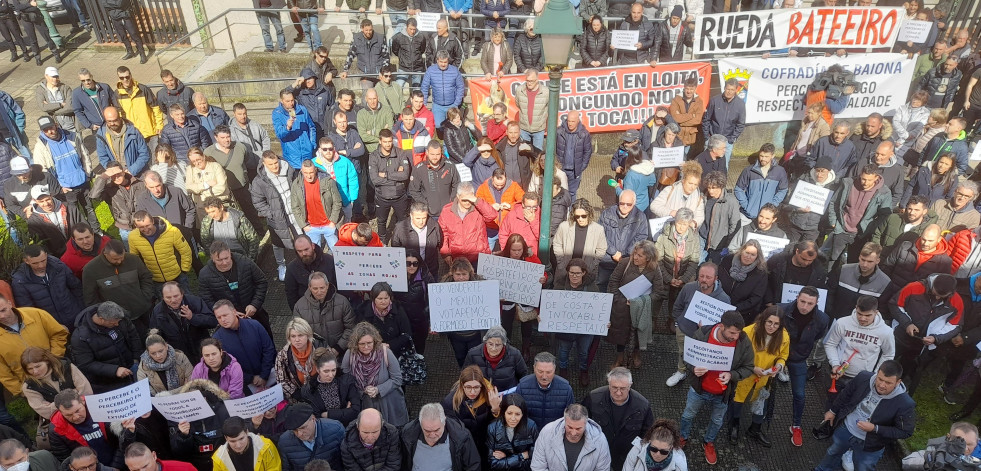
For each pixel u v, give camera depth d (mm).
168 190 8367
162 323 6637
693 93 10117
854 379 5883
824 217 8383
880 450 5867
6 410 6617
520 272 6906
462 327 6812
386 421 5535
